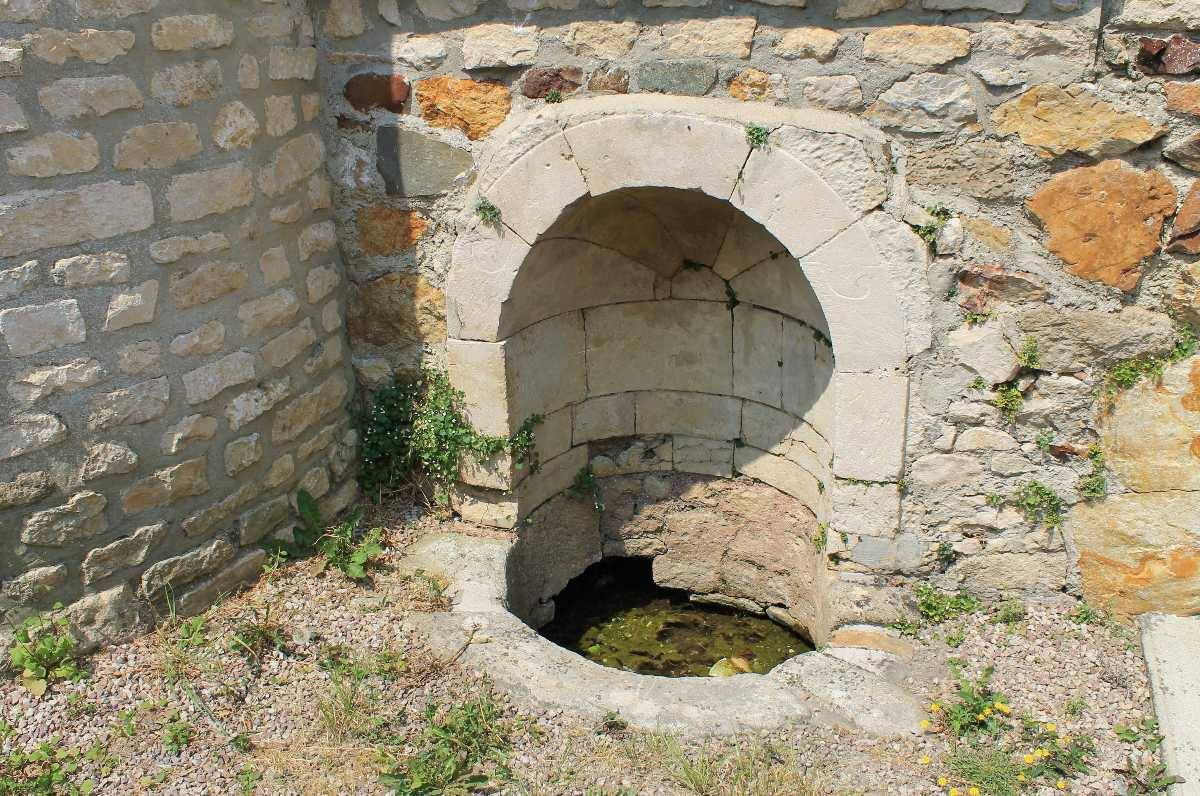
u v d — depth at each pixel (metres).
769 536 5.00
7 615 3.33
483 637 3.83
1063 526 3.85
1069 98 3.36
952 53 3.43
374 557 4.31
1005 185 3.53
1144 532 3.73
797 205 3.68
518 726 3.40
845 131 3.56
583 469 5.06
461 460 4.53
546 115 3.91
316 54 4.14
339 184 4.34
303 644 3.72
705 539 5.22
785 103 3.70
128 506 3.50
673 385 4.99
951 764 3.23
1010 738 3.36
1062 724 3.42
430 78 4.09
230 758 3.22
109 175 3.22
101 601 3.50
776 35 3.63
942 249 3.61
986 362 3.71
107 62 3.15
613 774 3.19
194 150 3.47
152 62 3.28
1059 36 3.31
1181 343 3.54
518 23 3.90
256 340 3.88
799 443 4.66
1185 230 3.39
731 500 5.08
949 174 3.57
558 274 4.48
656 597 5.49
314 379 4.29
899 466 3.90
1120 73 3.32
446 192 4.22
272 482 4.05
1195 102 3.25
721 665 4.78
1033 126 3.43
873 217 3.61
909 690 3.60
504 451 4.45
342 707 3.41
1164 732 3.27
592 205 4.22
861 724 3.41
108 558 3.49
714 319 4.78
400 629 3.87
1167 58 3.24
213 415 3.72
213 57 3.49
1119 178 3.41
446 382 4.48
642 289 4.81
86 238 3.21
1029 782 3.18
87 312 3.26
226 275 3.68
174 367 3.54
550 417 4.77
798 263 4.08
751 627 5.20
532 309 4.47
